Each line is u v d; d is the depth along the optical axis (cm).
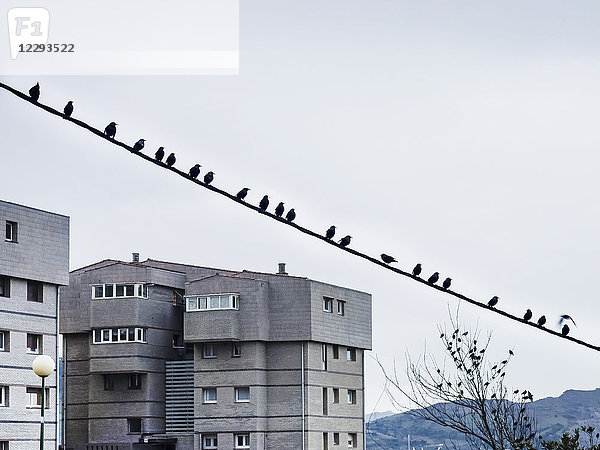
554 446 2319
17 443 6412
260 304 7644
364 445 8356
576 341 1927
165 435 7638
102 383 7688
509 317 1858
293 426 7619
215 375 7638
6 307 6425
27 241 6569
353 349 8350
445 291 1795
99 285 7669
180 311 7969
